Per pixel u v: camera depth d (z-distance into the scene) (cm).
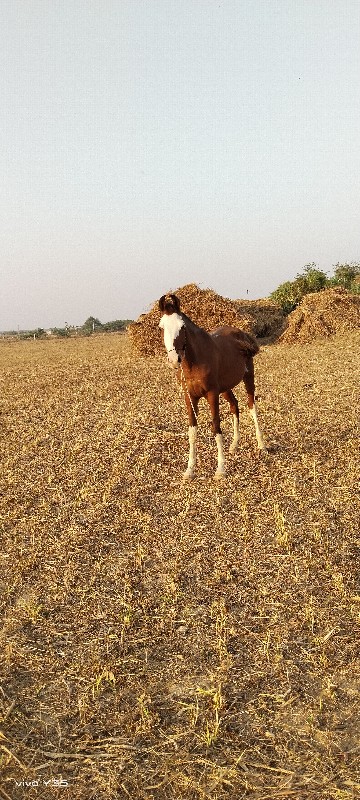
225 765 319
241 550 557
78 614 465
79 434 987
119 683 386
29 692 383
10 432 1039
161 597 484
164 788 307
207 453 850
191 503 668
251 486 710
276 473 749
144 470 785
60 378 1723
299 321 2411
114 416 1102
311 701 364
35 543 589
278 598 477
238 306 2552
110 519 636
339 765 316
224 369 762
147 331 2219
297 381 1409
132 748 332
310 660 402
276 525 601
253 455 828
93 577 518
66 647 426
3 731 350
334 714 353
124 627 443
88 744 338
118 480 745
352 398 1151
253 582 502
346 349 2042
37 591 502
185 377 723
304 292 2941
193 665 400
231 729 344
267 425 980
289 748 329
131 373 1750
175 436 940
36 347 3475
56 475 786
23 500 702
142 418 1061
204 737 335
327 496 668
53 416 1149
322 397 1183
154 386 1461
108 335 4844
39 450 905
